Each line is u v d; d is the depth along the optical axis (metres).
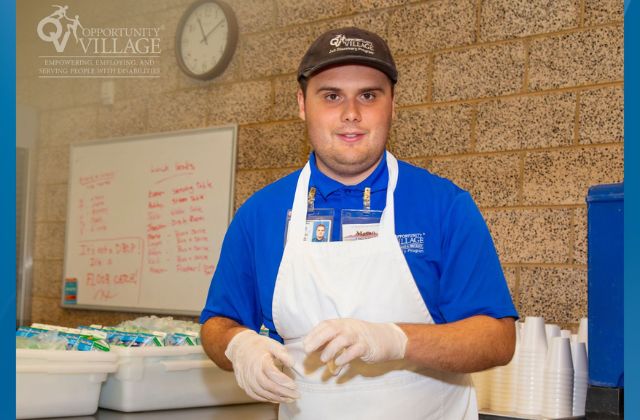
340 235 1.46
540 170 2.67
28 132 4.27
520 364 2.19
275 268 1.48
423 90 2.96
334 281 1.43
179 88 3.79
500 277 1.38
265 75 3.46
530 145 2.69
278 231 1.49
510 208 2.73
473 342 1.26
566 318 2.59
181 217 3.65
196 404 1.92
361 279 1.42
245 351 1.30
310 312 1.44
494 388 2.24
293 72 3.37
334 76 1.35
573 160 2.60
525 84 2.71
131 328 2.16
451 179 2.87
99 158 4.02
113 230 3.93
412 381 1.44
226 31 3.55
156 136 3.78
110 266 3.93
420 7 2.98
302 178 1.51
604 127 2.54
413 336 1.23
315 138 1.39
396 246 1.41
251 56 3.51
